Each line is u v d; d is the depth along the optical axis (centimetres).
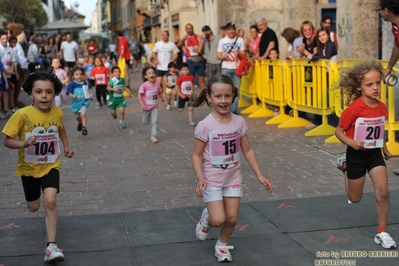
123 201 671
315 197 654
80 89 1137
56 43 2683
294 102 1127
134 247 521
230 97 464
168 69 1555
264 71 1288
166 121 1314
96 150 988
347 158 517
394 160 802
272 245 516
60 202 672
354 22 1305
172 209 626
